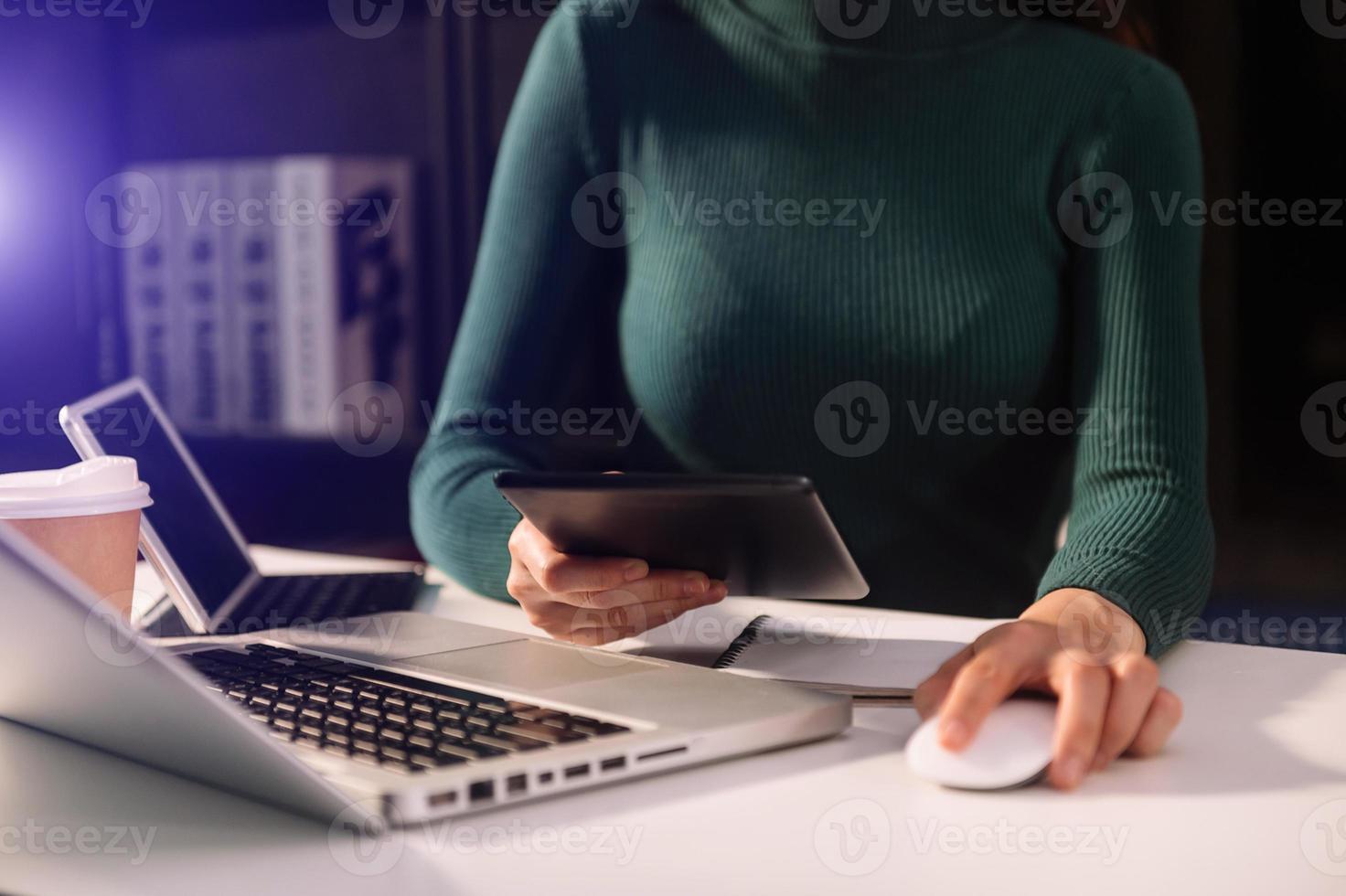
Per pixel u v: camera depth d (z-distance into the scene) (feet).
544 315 4.05
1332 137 8.34
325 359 8.71
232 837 1.52
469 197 8.29
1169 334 3.41
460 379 3.96
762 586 2.54
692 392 3.86
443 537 3.35
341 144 8.71
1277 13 8.30
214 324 8.90
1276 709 2.14
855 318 3.72
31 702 1.84
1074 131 3.78
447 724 1.78
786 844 1.51
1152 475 3.02
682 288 3.88
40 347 9.03
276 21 8.78
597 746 1.69
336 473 8.79
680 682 2.04
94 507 2.30
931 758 1.73
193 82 8.97
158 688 1.43
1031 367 3.68
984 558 3.88
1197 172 3.85
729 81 4.00
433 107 8.37
